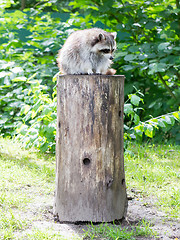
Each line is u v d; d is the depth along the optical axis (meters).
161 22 7.68
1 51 8.21
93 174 3.59
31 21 8.84
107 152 3.61
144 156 6.32
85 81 3.52
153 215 3.99
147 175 5.27
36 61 9.16
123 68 7.55
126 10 7.30
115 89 3.60
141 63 7.41
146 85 8.04
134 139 7.59
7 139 6.78
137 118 5.88
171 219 3.87
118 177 3.71
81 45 4.04
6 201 3.95
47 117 6.21
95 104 3.54
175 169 5.64
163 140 7.81
